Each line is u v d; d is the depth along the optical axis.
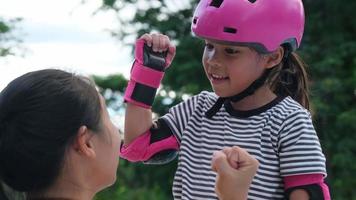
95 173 2.49
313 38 13.20
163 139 3.19
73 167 2.43
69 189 2.44
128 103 3.19
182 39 12.88
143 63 3.17
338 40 12.97
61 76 2.46
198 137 3.11
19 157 2.38
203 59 3.09
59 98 2.41
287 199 2.92
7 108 2.41
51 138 2.39
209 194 3.00
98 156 2.48
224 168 2.32
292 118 2.97
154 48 3.18
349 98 12.50
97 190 2.54
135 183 13.70
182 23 13.78
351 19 13.30
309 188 2.88
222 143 3.04
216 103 3.11
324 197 2.88
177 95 12.38
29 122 2.39
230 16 2.97
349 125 12.09
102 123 2.50
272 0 3.01
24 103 2.40
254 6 2.98
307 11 13.42
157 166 13.34
